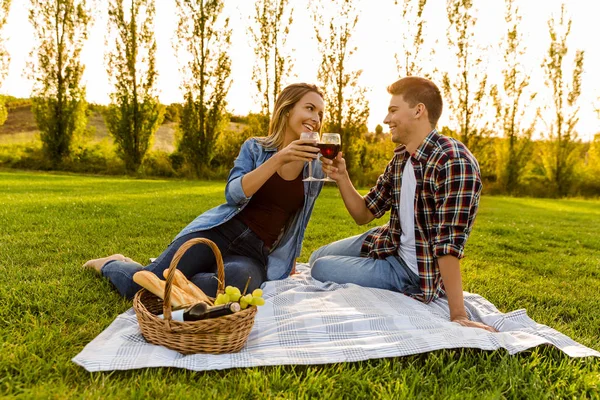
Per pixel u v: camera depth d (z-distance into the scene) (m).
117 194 10.31
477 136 20.38
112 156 22.06
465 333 2.21
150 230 5.48
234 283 2.68
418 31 19.61
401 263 2.96
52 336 2.15
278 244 3.25
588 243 6.45
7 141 23.55
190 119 20.34
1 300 2.64
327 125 19.30
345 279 3.08
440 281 2.87
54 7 20.05
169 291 1.98
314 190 3.12
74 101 20.88
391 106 2.81
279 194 3.00
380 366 2.01
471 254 5.12
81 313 2.53
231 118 21.19
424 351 2.08
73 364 1.90
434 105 2.74
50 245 4.30
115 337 2.12
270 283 3.08
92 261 3.25
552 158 20.86
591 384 1.92
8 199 8.18
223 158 21.34
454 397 1.78
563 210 12.80
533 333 2.38
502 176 21.06
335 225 6.79
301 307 2.61
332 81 18.95
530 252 5.53
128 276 2.78
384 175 3.16
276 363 1.94
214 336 1.98
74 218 6.16
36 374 1.81
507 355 2.09
